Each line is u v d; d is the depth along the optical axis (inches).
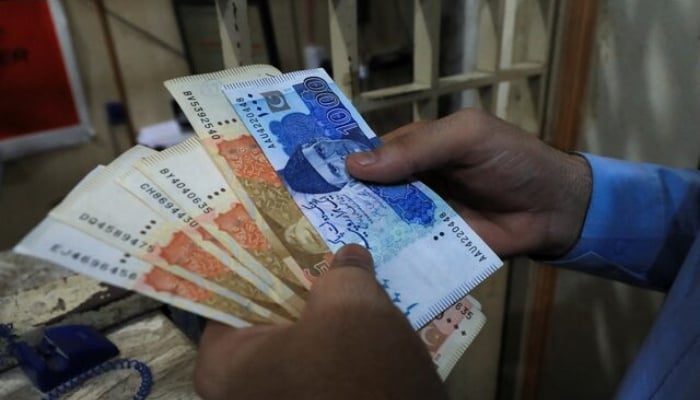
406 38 47.9
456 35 43.6
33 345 23.5
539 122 40.9
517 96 41.8
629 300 41.8
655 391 18.8
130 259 16.7
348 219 20.4
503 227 26.5
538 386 51.4
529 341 49.2
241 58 26.7
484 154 23.2
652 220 25.9
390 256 20.1
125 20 51.5
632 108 37.2
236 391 15.0
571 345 47.8
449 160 22.9
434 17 32.1
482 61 38.0
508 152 23.6
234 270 17.8
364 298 14.8
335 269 15.9
